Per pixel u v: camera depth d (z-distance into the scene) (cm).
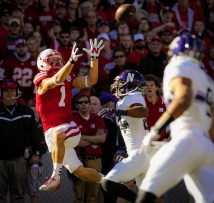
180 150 1716
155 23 4338
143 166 2338
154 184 1712
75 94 3397
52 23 3981
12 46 3803
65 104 2414
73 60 2273
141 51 3809
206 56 4019
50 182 2364
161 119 1712
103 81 3575
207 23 4553
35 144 2922
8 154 2870
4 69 3562
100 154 2936
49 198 3072
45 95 2402
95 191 2892
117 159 2655
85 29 4022
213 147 1753
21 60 3569
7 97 2872
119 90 2411
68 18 4197
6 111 2886
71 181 3047
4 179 2889
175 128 1772
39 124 3127
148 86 2906
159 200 2120
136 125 2375
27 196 3070
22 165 2900
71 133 2388
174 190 3123
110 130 2953
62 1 4262
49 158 3039
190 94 1708
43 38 3909
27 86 3566
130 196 2328
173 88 1744
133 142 2372
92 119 2953
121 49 3553
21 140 2891
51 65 2408
